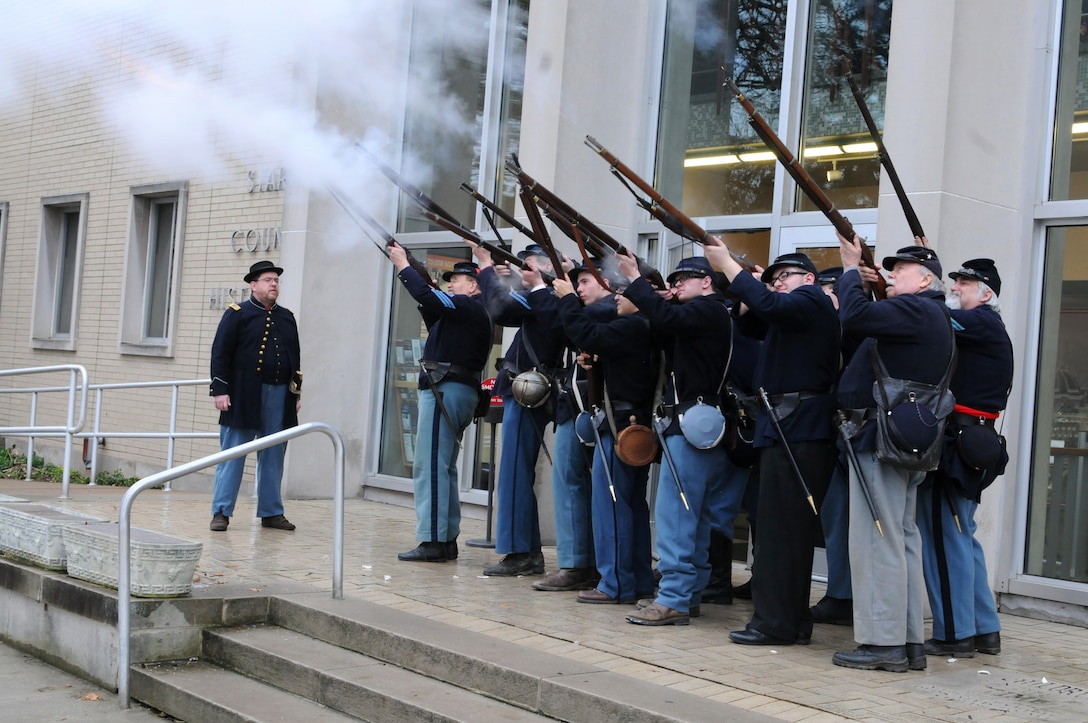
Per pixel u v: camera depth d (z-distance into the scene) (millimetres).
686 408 5418
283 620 5734
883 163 4980
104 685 5555
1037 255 6355
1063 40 6391
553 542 7926
